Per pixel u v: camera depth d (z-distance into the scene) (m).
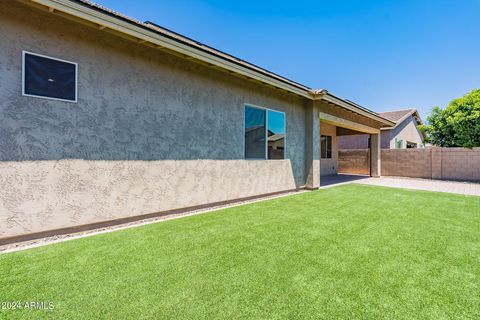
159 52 6.38
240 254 4.10
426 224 5.91
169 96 6.59
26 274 3.38
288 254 4.11
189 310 2.64
